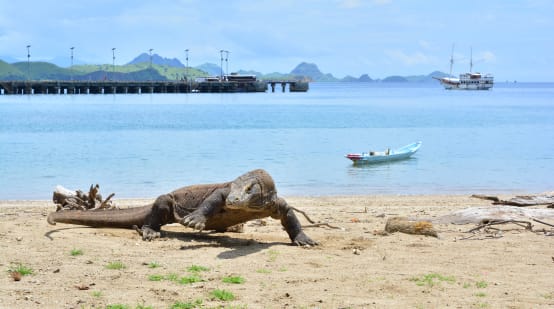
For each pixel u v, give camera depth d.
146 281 9.51
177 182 28.84
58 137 52.31
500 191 27.19
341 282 9.59
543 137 56.22
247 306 8.32
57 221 13.51
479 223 15.40
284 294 8.88
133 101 134.88
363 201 22.77
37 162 35.97
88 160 37.09
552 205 18.64
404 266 10.73
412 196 24.84
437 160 39.03
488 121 78.50
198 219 12.23
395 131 62.44
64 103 121.31
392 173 33.06
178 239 12.98
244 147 45.84
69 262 10.62
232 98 161.25
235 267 10.45
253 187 12.00
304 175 31.94
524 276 10.11
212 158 38.81
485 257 11.49
